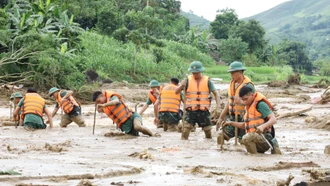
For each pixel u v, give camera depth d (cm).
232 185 709
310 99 2831
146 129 1318
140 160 920
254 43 9281
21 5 4647
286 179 743
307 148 1122
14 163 841
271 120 982
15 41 3272
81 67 3747
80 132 1420
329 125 1534
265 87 4416
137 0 8181
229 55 8388
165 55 5388
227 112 1179
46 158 916
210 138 1301
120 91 3025
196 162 902
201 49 7844
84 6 6131
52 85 3012
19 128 1493
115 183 703
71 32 4316
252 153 1004
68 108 1577
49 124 1639
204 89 1277
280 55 10012
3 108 2345
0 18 3616
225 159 934
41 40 3256
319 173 756
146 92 3081
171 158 948
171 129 1495
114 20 5988
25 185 670
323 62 10762
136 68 4625
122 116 1315
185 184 709
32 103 1495
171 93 1492
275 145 1008
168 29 7719
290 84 4619
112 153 1009
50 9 4306
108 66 4316
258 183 725
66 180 714
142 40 5484
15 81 2995
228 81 5272
